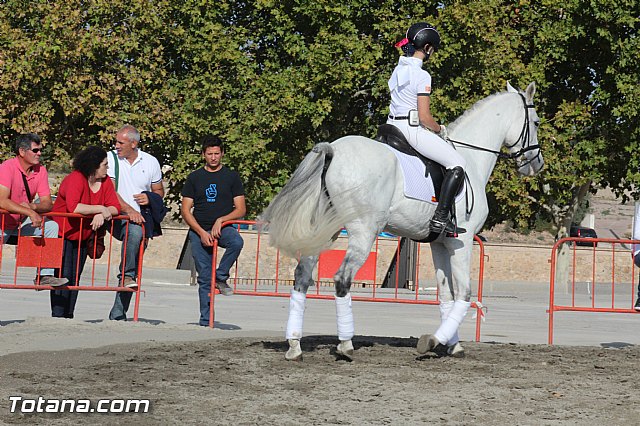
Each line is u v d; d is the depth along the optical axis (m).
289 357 10.52
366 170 10.06
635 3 33.19
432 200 10.63
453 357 11.32
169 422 7.46
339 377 9.58
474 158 11.71
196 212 13.89
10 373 9.29
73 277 13.65
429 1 32.50
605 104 34.34
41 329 12.34
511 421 7.82
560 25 33.62
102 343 11.41
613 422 7.91
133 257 13.69
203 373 9.58
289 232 9.94
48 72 30.53
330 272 13.73
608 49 34.16
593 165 33.97
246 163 32.22
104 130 33.53
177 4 32.72
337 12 31.72
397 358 11.02
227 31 33.16
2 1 31.91
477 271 35.62
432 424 7.64
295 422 7.58
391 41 32.16
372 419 7.76
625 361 11.45
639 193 35.50
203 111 32.38
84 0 31.41
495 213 36.25
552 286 13.75
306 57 31.92
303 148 34.72
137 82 31.55
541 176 34.03
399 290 28.55
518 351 12.15
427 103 10.65
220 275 13.85
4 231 13.02
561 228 36.47
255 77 32.62
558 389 9.30
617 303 26.83
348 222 10.03
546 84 33.84
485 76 32.47
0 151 31.75
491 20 32.12
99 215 13.20
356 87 32.84
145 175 13.94
